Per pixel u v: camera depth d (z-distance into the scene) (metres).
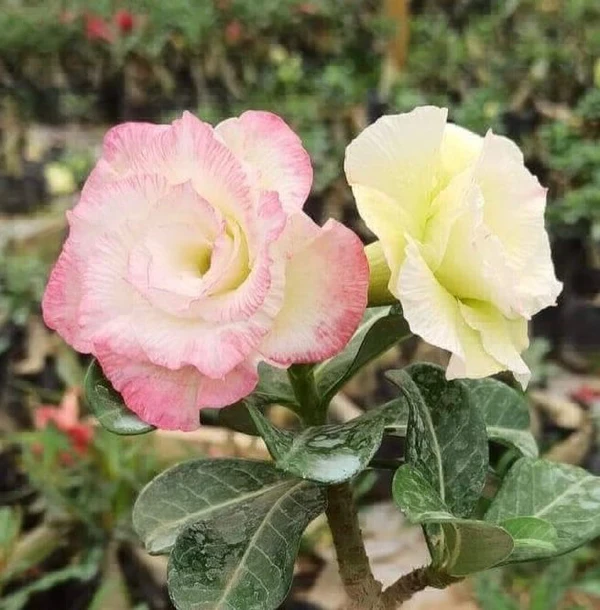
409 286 0.19
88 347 0.21
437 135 0.20
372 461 0.25
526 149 1.17
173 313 0.19
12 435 0.75
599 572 0.63
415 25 2.01
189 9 1.96
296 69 1.72
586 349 1.03
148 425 0.21
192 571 0.23
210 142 0.20
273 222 0.19
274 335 0.19
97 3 2.05
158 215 0.20
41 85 1.95
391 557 0.68
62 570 0.66
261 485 0.25
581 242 1.06
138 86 1.91
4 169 1.46
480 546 0.21
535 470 0.24
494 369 0.20
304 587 0.64
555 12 1.82
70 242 0.21
